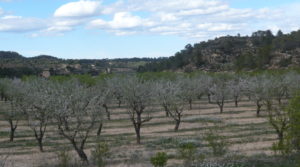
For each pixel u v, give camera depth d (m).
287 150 34.03
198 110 90.69
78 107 39.69
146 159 36.81
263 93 75.31
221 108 85.69
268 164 30.94
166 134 57.78
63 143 52.12
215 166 30.91
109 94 72.75
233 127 61.38
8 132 63.59
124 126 68.06
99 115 40.62
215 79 118.75
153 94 61.69
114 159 37.50
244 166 30.72
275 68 165.88
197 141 47.44
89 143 51.44
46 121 48.41
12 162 38.19
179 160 35.41
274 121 41.94
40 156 43.06
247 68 173.50
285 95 103.75
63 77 102.88
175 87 69.38
